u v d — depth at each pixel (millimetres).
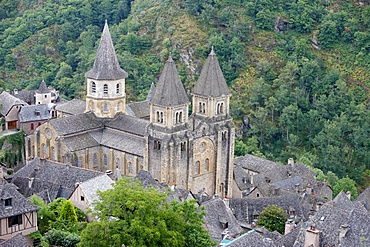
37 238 125062
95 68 195875
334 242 116875
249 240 114438
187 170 181375
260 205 168375
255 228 148125
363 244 113375
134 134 187000
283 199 170375
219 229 147875
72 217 136000
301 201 173375
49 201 157250
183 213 122062
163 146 175250
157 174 178750
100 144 190000
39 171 167625
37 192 161000
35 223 127500
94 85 195000
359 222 117125
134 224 110875
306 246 117938
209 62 185750
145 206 112750
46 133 188875
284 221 156875
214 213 150625
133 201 113938
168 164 176625
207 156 187250
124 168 185625
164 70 176625
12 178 170875
